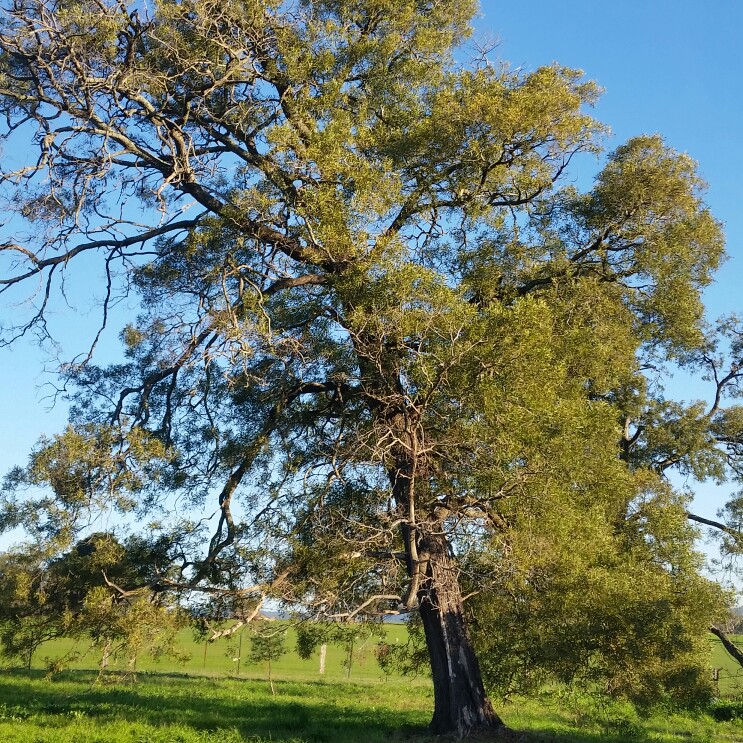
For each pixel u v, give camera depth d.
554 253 16.61
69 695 19.19
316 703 22.52
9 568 12.82
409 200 15.94
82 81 14.33
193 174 16.03
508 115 14.76
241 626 13.54
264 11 16.48
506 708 22.67
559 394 13.80
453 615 15.16
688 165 16.06
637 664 13.06
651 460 23.41
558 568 12.98
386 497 14.55
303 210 14.41
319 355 15.16
